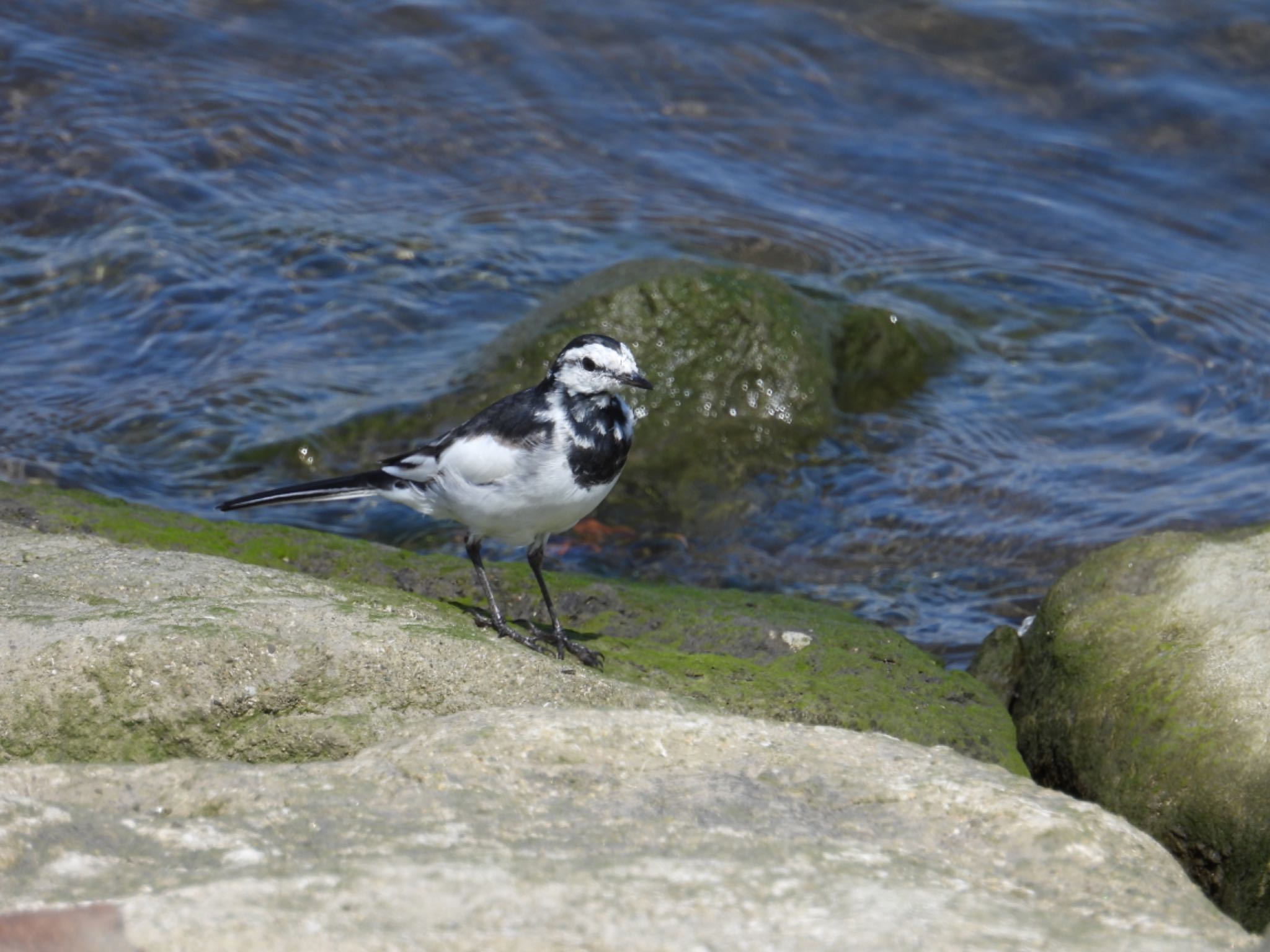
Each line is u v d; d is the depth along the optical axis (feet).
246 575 28.71
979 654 33.83
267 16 67.92
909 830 19.36
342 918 15.76
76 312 51.55
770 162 62.34
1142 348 52.54
